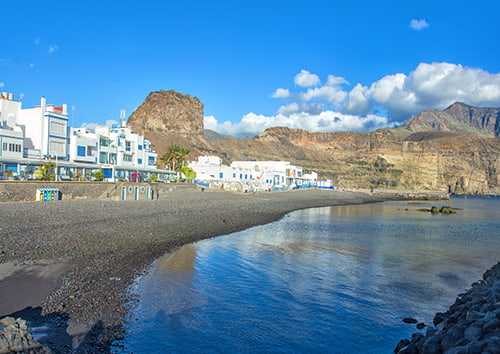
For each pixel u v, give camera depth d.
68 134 59.69
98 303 12.95
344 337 11.90
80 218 30.45
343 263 22.55
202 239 28.42
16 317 11.04
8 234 21.97
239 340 11.23
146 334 11.08
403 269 21.53
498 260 24.81
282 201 74.50
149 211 39.25
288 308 14.25
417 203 108.38
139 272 17.48
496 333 9.03
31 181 41.72
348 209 72.44
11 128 51.66
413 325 13.04
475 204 115.00
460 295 16.33
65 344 9.66
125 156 72.88
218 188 85.62
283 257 23.56
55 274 15.56
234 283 17.16
